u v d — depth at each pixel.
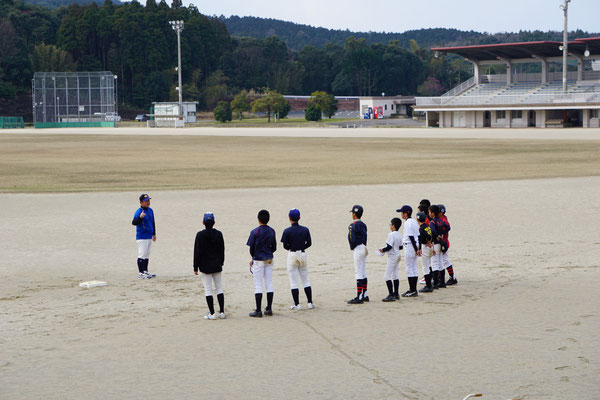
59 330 11.75
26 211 27.16
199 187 35.06
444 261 14.84
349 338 11.01
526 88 118.38
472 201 28.66
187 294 14.62
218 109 170.88
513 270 16.12
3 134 104.81
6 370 9.62
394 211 26.00
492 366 9.43
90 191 33.59
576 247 18.80
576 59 115.62
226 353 10.31
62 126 143.62
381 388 8.72
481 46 113.75
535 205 27.36
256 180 38.47
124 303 13.79
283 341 10.93
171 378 9.20
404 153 58.41
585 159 49.53
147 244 16.19
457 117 118.00
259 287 12.69
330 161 51.31
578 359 9.65
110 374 9.41
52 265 17.64
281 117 179.38
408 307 13.14
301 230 13.16
